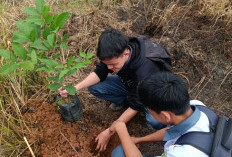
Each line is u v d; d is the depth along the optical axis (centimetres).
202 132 115
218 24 273
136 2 299
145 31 273
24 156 184
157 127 197
